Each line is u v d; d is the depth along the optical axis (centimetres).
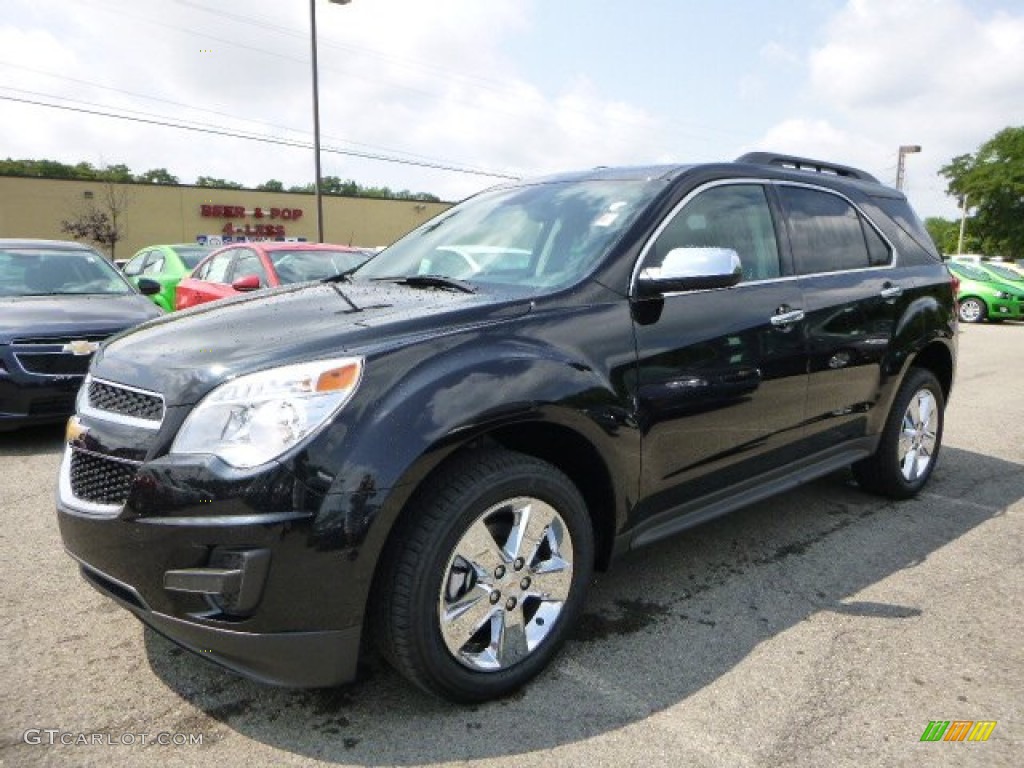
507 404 237
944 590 338
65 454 263
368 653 281
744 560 367
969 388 884
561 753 227
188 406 224
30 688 255
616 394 271
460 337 245
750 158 376
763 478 351
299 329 249
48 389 540
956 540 396
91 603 315
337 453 213
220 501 210
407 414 222
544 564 261
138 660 274
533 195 362
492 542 244
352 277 363
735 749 229
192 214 4666
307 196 4969
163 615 223
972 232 5928
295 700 251
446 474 235
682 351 296
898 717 245
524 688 259
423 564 226
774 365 335
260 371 221
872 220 425
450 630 236
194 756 223
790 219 371
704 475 316
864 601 326
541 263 304
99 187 4416
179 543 215
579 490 288
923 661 279
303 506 210
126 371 246
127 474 230
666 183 325
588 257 294
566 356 261
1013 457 565
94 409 251
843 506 446
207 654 225
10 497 444
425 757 224
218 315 283
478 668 245
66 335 550
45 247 725
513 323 258
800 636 296
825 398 371
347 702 250
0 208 4216
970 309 1955
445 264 336
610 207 319
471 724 240
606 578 346
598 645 288
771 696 256
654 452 289
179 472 215
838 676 268
